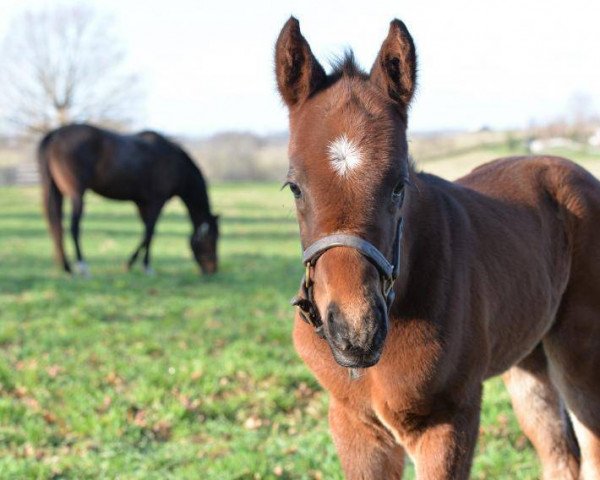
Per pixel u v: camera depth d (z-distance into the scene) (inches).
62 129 509.0
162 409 220.2
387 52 111.0
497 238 139.5
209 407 225.6
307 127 107.4
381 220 102.7
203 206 534.3
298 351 129.8
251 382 250.4
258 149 1854.1
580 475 156.6
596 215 156.6
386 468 131.0
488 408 218.5
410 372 118.8
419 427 124.2
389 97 110.4
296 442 199.0
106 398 227.1
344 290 99.7
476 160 1000.2
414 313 118.7
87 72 1867.6
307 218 105.8
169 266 573.3
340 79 113.8
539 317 145.9
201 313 369.4
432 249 122.3
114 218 1107.3
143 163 523.8
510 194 154.3
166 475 178.5
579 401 152.9
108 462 185.2
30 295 415.8
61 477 180.4
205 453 194.2
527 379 163.3
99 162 512.7
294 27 114.1
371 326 98.7
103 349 290.4
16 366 269.7
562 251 155.5
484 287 130.3
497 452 185.5
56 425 214.2
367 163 102.4
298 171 105.6
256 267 561.9
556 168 162.4
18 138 1942.7
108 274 511.5
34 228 949.8
